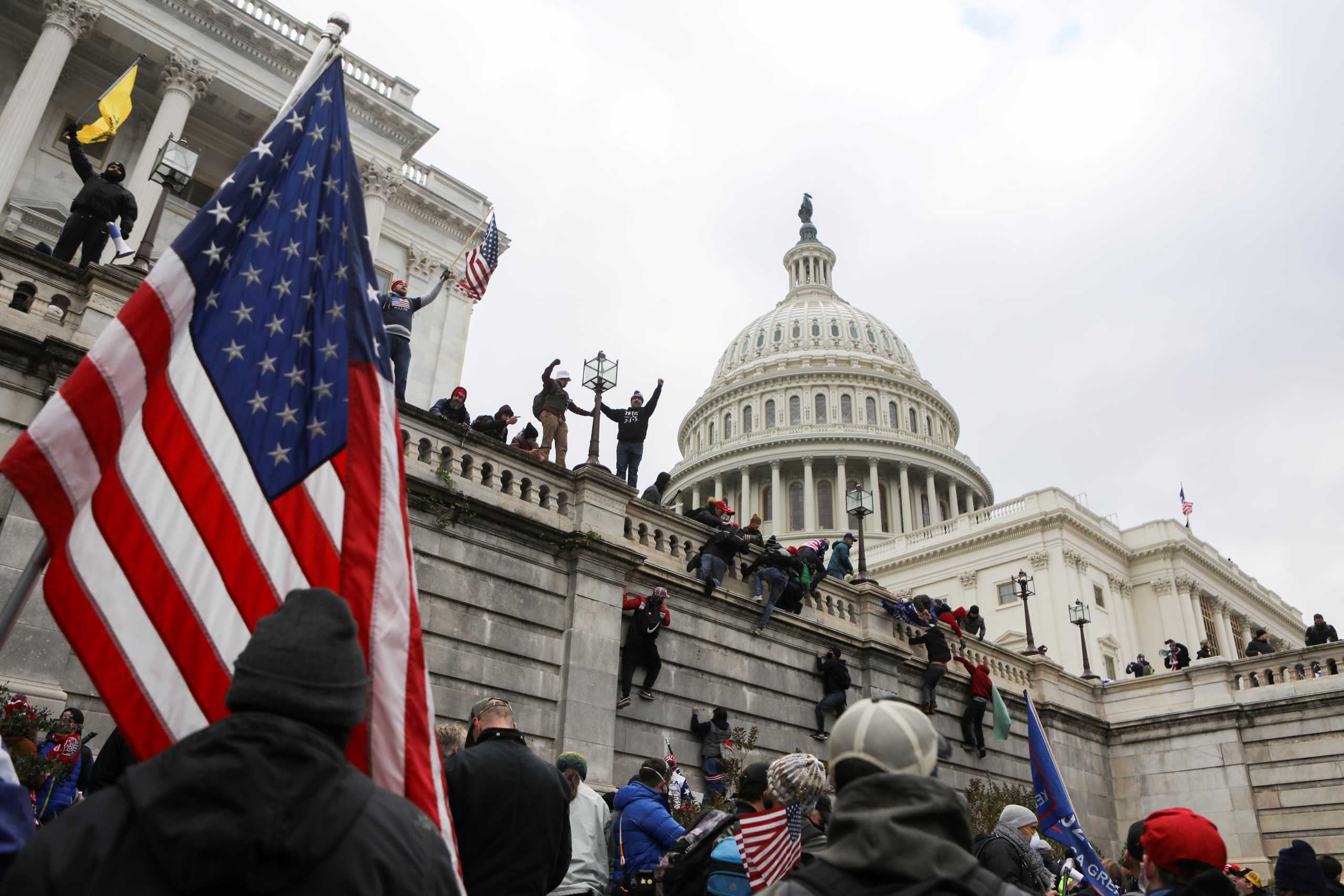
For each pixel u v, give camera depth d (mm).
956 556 66000
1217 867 4383
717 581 17781
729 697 17516
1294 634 79125
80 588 3855
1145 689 28938
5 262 12273
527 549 15297
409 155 32094
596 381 17438
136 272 12922
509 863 5336
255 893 2158
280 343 4660
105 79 27359
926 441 91000
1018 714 25469
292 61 29312
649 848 7391
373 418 4688
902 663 21250
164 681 3881
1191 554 67188
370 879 2311
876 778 2770
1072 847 8688
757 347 105438
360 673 2693
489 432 16406
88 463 3992
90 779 8438
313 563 4270
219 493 4246
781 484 88875
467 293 16594
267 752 2348
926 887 2471
